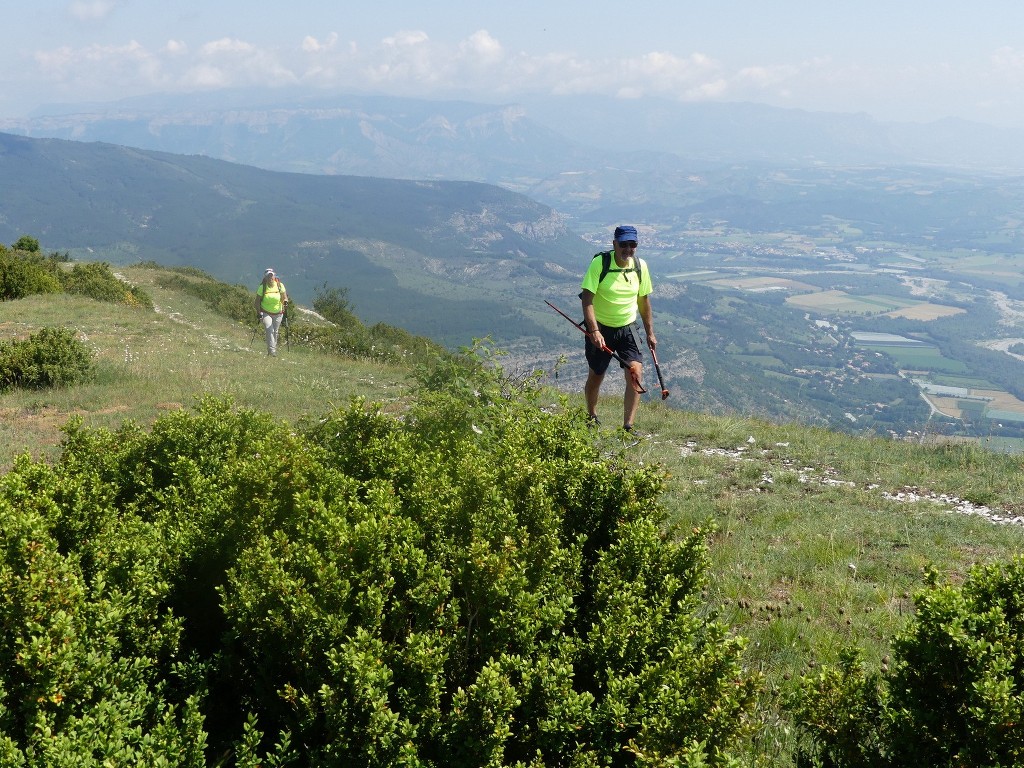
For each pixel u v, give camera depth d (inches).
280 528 168.6
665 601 149.0
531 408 293.1
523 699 123.5
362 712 118.9
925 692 124.6
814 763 136.3
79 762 103.9
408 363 1000.2
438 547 153.0
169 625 142.3
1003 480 388.2
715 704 123.9
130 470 230.1
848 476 401.7
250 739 118.3
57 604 126.3
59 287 1594.5
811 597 238.2
